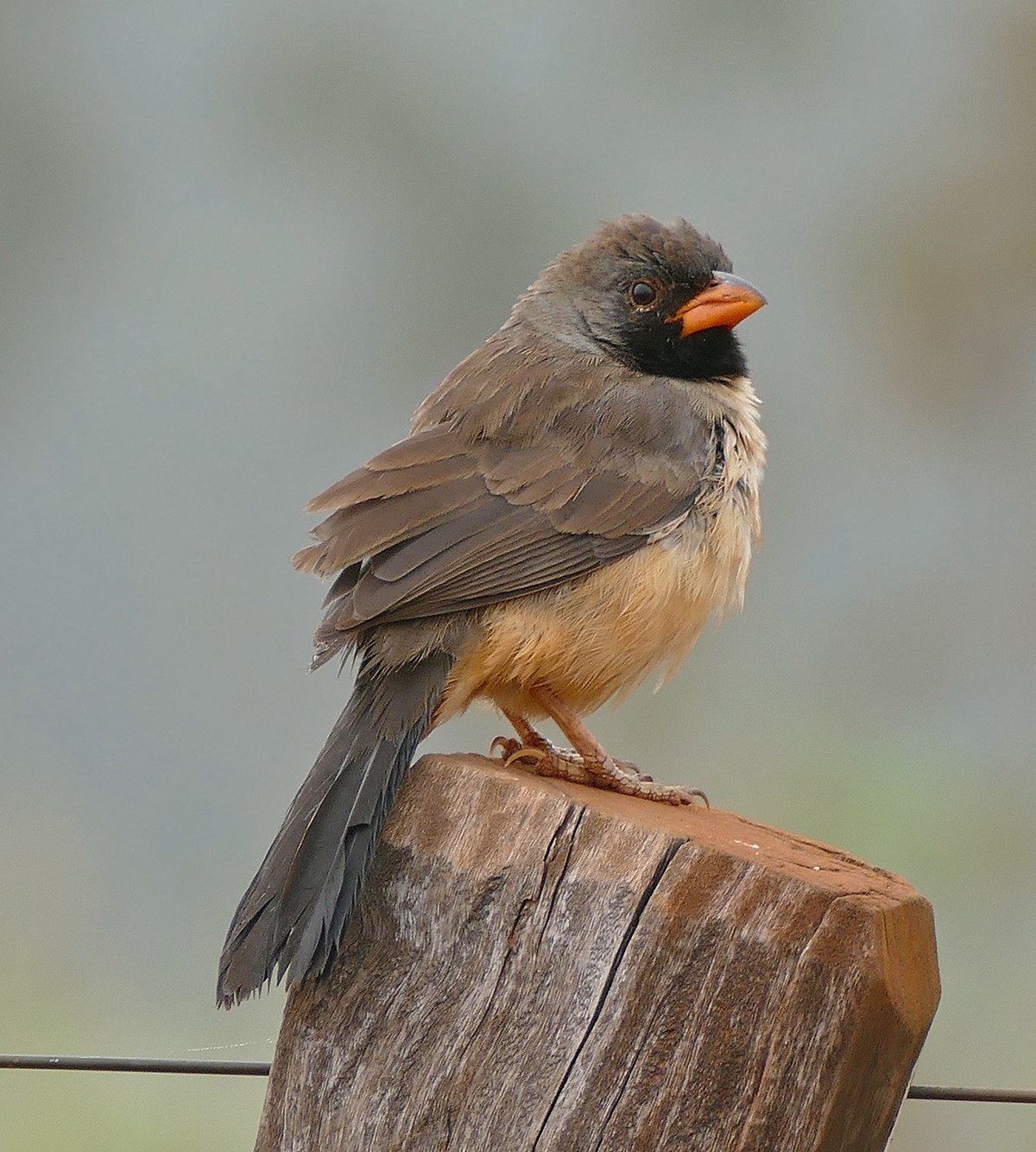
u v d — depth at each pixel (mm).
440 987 5418
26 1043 12070
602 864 5309
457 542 7309
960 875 12375
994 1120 11281
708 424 8094
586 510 7570
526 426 7746
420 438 7633
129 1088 10938
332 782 6133
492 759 6582
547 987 5281
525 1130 5211
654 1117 5141
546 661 7410
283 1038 5570
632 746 14117
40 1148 10617
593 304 8570
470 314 18875
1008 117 17703
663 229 8672
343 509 7270
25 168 20359
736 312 8461
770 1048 5113
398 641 7082
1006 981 12031
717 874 5219
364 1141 5375
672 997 5172
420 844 5574
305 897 5652
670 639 7812
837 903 5133
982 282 17312
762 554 16516
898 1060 5223
